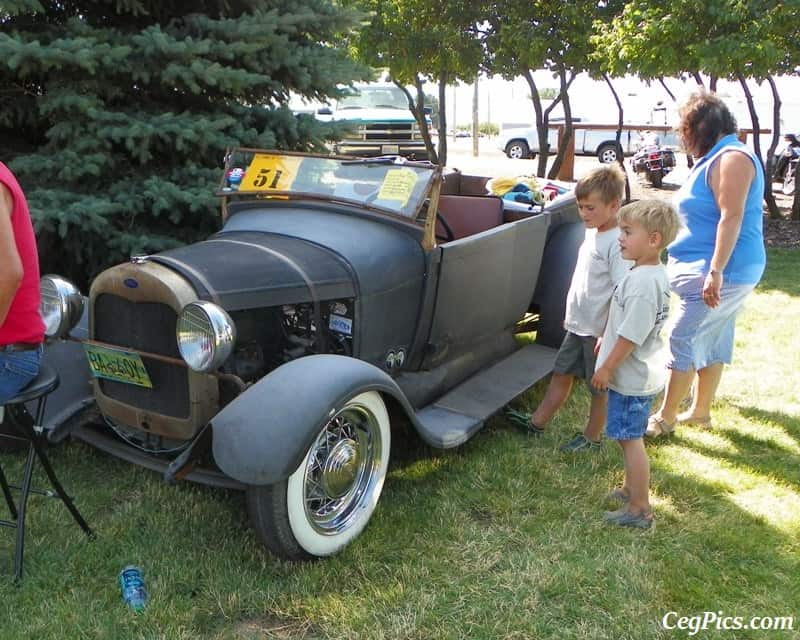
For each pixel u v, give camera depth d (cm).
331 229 357
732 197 356
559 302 479
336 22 589
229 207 402
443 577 285
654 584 283
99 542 301
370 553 299
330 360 290
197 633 254
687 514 334
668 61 815
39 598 267
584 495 349
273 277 312
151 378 305
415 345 379
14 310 263
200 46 493
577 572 287
